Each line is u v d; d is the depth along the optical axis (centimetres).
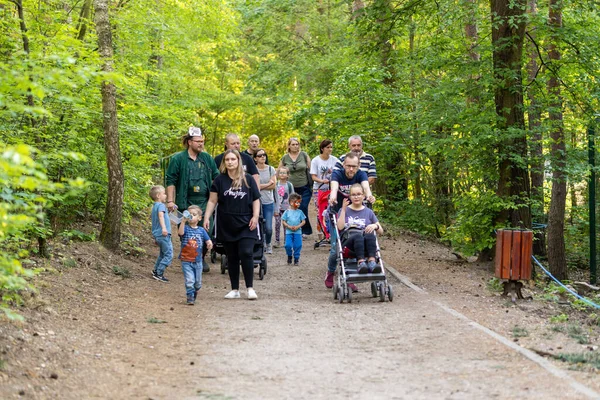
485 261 1309
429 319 762
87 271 920
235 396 480
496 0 1269
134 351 606
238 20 2372
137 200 1450
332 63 2395
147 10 1578
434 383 508
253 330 707
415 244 1598
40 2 1052
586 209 1683
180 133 1675
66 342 598
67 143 1033
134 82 1236
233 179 891
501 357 582
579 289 1097
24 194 630
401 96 1842
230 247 905
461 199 1350
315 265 1230
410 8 1459
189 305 843
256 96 2831
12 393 454
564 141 1409
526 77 1395
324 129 1998
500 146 1259
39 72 538
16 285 496
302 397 477
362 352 612
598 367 550
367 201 948
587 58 1308
